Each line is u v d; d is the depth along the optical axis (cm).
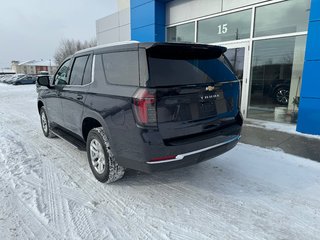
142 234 251
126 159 302
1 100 1529
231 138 338
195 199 315
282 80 685
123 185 351
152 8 937
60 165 421
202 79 310
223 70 346
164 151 274
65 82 448
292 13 634
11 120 828
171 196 322
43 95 548
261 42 709
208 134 310
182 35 935
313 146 493
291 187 340
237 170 395
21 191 333
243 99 771
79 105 382
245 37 741
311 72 554
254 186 344
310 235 248
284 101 691
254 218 275
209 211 289
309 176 370
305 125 582
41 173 389
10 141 559
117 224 267
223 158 445
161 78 276
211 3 810
